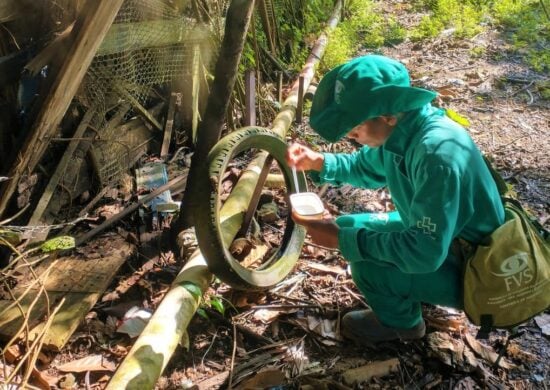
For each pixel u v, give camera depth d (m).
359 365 2.48
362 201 3.65
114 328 2.65
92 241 3.14
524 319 2.24
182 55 3.81
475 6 6.64
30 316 2.58
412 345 2.58
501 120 4.61
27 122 2.71
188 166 3.90
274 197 3.59
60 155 3.32
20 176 2.76
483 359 2.54
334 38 5.52
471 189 2.06
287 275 2.96
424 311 2.78
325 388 2.36
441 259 2.04
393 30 6.19
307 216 2.29
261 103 4.42
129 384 2.05
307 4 5.84
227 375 2.43
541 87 5.04
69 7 2.96
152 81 3.75
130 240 3.16
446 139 2.02
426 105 2.15
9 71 2.81
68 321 2.58
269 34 4.99
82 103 3.36
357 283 2.48
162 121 4.07
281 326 2.69
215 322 2.69
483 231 2.18
